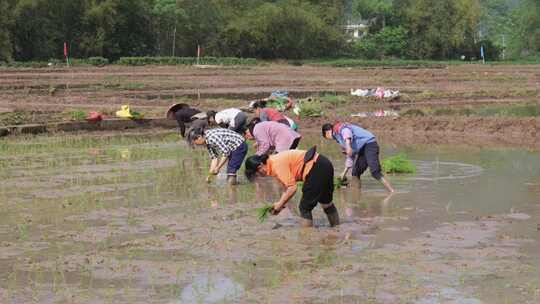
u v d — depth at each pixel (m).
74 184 16.05
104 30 78.06
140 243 11.16
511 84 50.44
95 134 25.45
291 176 11.98
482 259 10.23
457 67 73.62
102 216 13.03
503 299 8.64
